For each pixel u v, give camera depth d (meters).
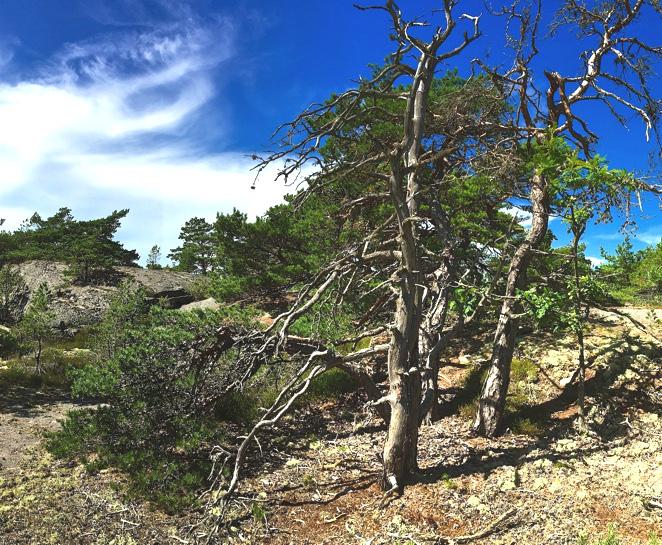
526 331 13.76
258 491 8.23
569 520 6.69
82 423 9.52
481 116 10.37
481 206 12.34
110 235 37.69
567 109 9.95
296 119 8.01
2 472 8.67
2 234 38.66
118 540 6.79
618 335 12.29
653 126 9.22
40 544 6.57
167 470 8.28
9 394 13.73
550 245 12.94
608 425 9.16
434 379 10.52
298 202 8.70
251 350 9.09
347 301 11.31
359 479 8.46
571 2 9.85
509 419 9.95
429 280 10.80
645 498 6.92
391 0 7.59
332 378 12.62
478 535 6.57
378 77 8.27
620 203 8.18
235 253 18.56
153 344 9.47
